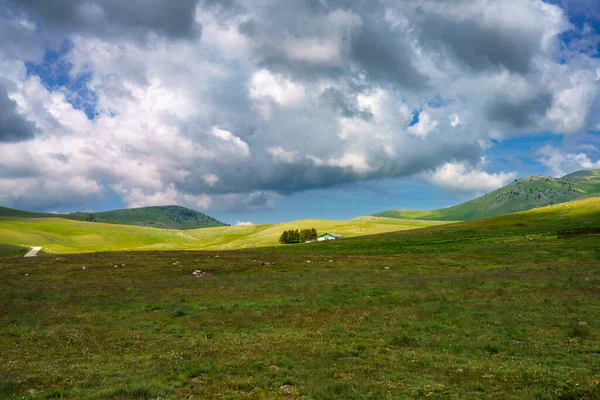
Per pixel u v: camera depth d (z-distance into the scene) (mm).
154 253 102875
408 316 32750
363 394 16125
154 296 43219
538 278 53062
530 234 123562
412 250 111562
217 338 26469
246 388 17141
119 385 17047
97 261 79938
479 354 22438
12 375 18438
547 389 16656
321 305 38125
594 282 48031
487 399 15695
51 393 15992
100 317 32969
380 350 23297
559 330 27391
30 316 33188
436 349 23578
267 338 26391
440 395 16062
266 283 53094
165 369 19547
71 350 23297
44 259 84875
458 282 51531
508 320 30484
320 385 17062
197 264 75375
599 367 19641
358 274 62438
